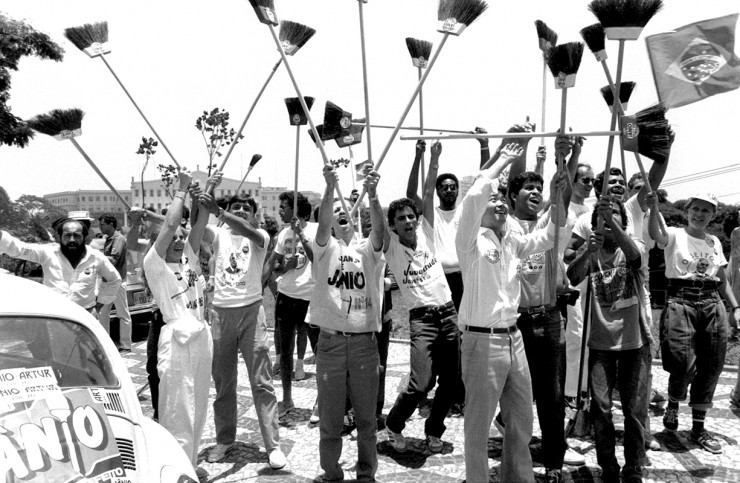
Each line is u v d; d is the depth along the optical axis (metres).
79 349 2.81
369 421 3.82
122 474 2.41
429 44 5.13
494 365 3.36
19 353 2.60
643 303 3.89
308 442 4.73
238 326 4.37
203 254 5.17
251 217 4.72
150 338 4.77
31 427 2.33
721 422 5.01
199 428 3.89
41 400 2.46
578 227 4.74
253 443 4.76
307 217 5.87
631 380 3.81
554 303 3.82
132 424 2.72
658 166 4.53
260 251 4.50
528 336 3.82
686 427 4.89
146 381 6.76
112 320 8.94
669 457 4.30
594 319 3.87
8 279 3.04
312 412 5.34
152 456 2.64
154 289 3.82
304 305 5.37
